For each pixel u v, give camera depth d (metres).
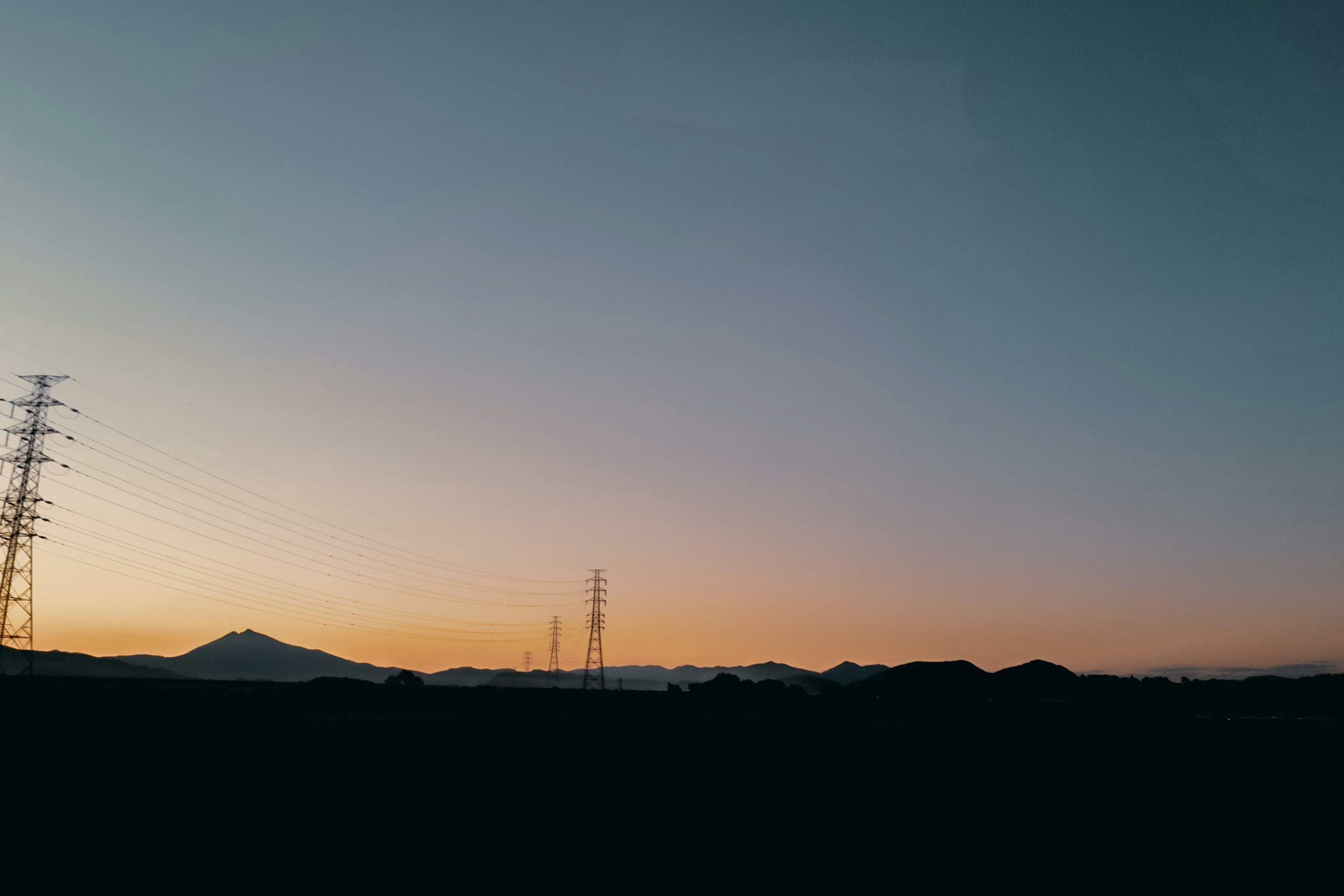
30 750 34.97
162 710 49.78
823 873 23.95
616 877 23.12
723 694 91.12
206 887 20.91
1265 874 24.44
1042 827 30.52
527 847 26.23
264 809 29.39
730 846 27.05
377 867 23.33
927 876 23.86
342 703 70.25
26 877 21.02
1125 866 25.19
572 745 46.59
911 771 41.84
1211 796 36.03
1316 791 36.69
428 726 48.34
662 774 39.81
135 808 28.28
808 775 40.66
